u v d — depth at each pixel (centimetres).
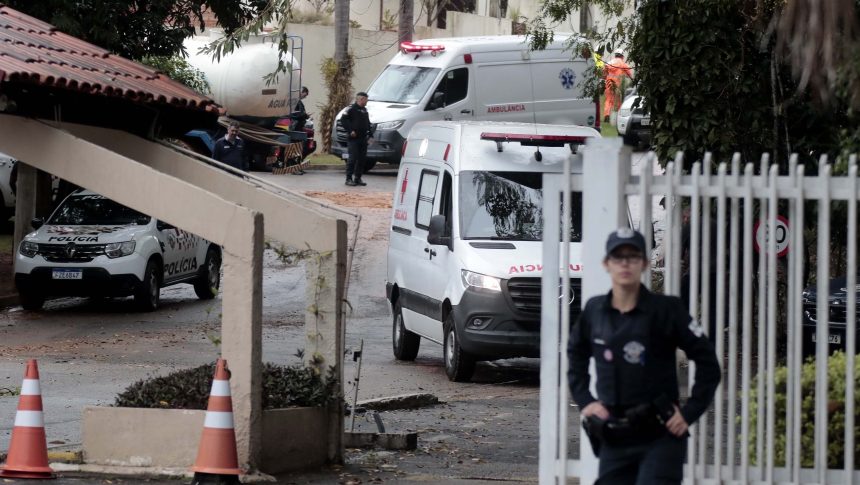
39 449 2355
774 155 3975
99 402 3394
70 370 4034
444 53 8644
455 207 4041
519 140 4131
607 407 1528
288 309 5728
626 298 1533
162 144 3244
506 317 3812
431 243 4006
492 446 2892
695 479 1869
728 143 4016
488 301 3819
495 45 8650
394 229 4619
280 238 2634
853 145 2670
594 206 1856
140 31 5691
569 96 8725
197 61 9031
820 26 2173
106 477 2352
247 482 2298
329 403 2564
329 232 2591
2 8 3831
